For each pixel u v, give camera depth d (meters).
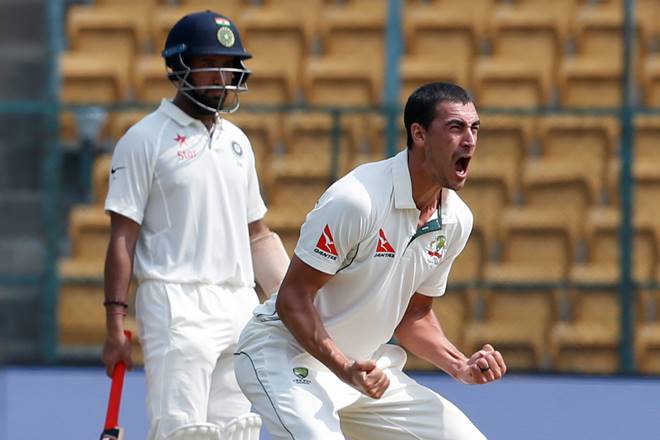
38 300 25.34
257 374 13.27
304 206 26.80
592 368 25.06
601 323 25.05
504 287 25.67
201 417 15.58
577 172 27.94
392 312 13.32
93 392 22.78
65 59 31.91
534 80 31.80
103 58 32.22
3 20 32.88
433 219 12.96
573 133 28.70
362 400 13.64
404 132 25.19
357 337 13.38
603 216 27.62
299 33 32.41
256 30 32.41
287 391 12.99
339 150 25.66
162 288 15.63
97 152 27.66
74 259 26.81
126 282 15.58
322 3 33.50
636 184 27.81
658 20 33.16
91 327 25.11
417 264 13.07
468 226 13.44
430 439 13.75
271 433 13.09
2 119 28.97
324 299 13.16
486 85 31.81
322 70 31.52
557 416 22.80
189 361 15.49
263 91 31.36
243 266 16.16
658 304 25.83
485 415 22.81
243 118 28.06
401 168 12.59
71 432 22.69
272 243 16.75
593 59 32.81
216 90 15.80
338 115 25.38
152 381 15.59
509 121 27.91
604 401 22.73
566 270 26.61
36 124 29.09
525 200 27.83
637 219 27.28
